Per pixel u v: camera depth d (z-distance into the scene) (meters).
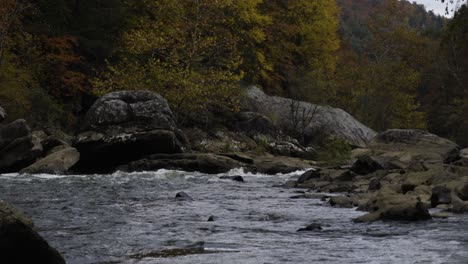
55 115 29.41
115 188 15.79
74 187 15.83
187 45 34.09
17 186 15.84
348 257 6.62
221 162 22.92
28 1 32.12
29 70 30.06
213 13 35.75
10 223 5.23
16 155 21.03
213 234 8.38
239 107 32.09
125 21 36.06
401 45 67.31
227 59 35.06
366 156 19.30
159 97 25.05
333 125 36.06
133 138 23.22
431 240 7.75
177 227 9.02
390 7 67.44
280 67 45.75
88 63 33.97
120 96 24.70
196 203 12.54
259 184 18.03
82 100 34.03
